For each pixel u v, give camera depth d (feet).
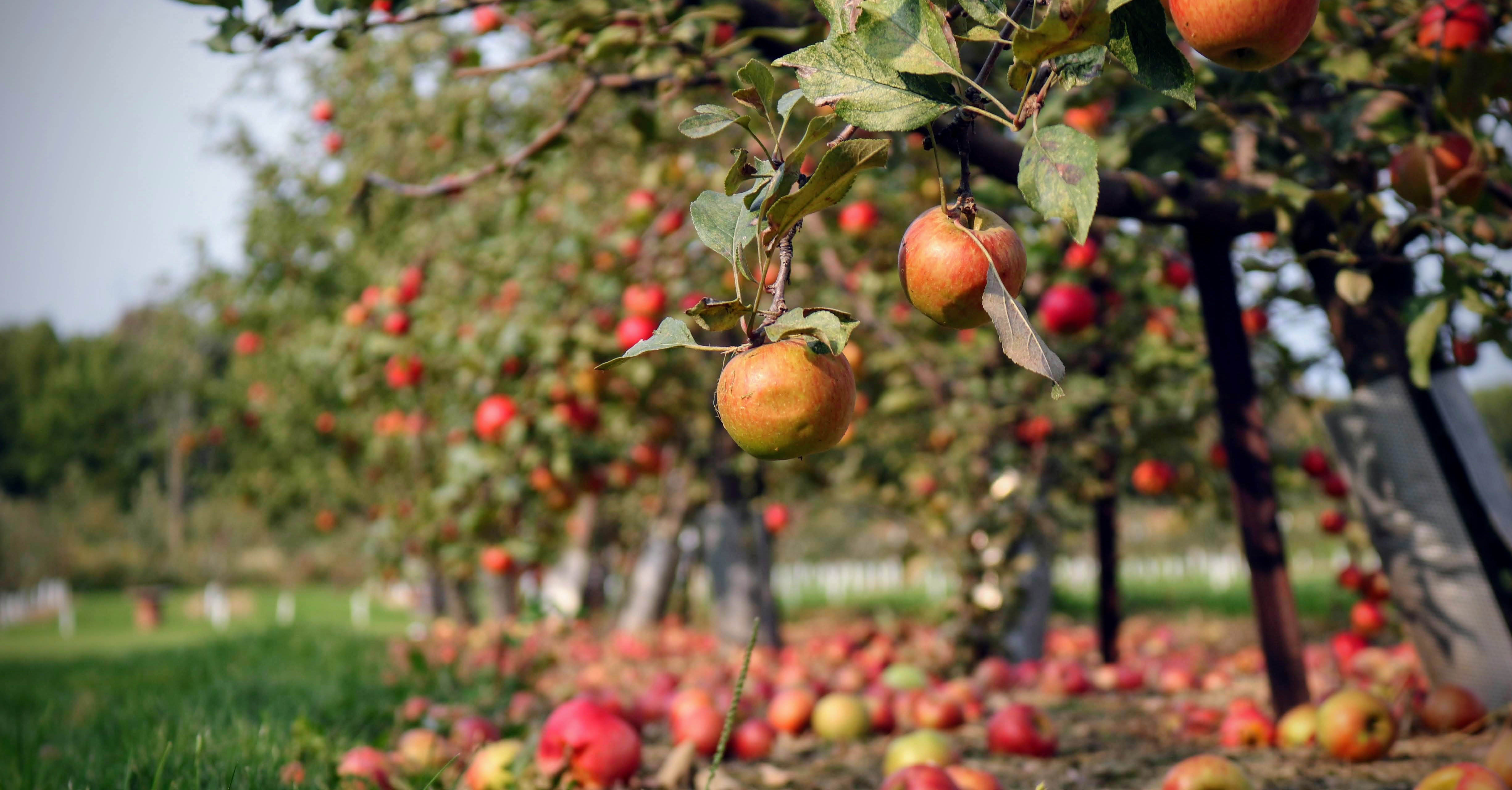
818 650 23.73
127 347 151.94
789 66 4.40
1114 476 18.21
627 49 10.95
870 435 21.29
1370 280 8.39
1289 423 21.81
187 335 67.41
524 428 17.04
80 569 86.53
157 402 110.83
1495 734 10.07
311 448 35.94
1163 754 11.02
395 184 12.94
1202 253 10.94
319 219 32.24
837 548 76.28
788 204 4.20
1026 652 19.72
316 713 13.56
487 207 23.40
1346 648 17.03
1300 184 9.45
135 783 9.16
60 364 159.12
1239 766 9.23
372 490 34.83
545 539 21.13
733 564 24.99
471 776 9.61
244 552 92.99
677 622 32.22
